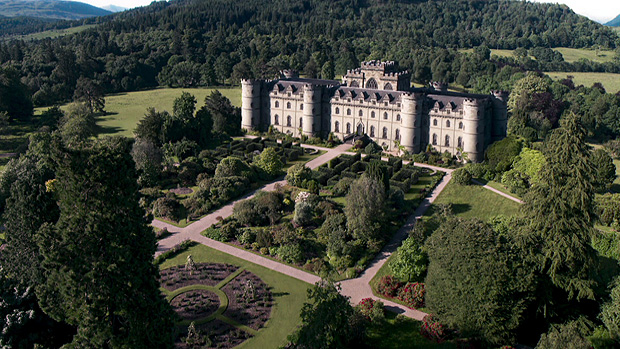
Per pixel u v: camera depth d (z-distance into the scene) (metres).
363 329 62.75
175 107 154.25
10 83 172.25
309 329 55.44
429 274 68.38
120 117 189.00
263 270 80.62
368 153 140.38
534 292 64.06
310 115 153.62
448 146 137.25
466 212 103.06
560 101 183.25
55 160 51.34
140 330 52.44
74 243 51.06
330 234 87.56
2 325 57.28
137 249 53.91
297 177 114.44
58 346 60.62
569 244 62.81
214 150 141.75
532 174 108.06
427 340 64.06
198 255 85.19
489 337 62.94
